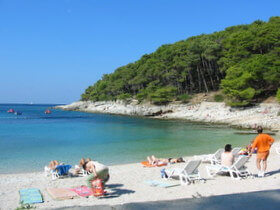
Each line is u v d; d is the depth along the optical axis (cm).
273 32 5969
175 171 1063
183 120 5828
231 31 8706
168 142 2523
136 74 10581
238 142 2489
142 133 3341
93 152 1983
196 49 7731
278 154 1717
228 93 5622
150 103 8188
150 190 937
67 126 4456
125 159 1727
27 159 1719
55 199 843
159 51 10688
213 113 5616
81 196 871
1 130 3722
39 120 6106
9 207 779
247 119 4609
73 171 1374
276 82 5366
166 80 8700
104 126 4431
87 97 13512
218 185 949
